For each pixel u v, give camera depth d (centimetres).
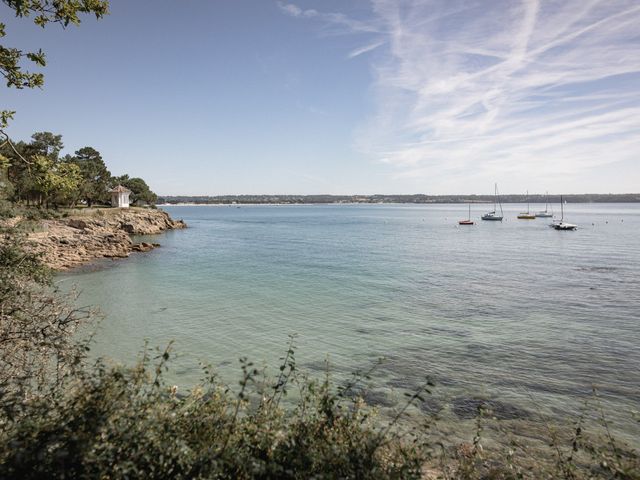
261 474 390
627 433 1113
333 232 9788
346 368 1591
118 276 3656
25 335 780
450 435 1099
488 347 1825
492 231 9969
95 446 375
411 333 2034
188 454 392
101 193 9719
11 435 427
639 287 3197
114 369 483
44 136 7412
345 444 474
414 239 7869
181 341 1905
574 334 2009
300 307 2575
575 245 6544
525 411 1248
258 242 7156
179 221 11031
